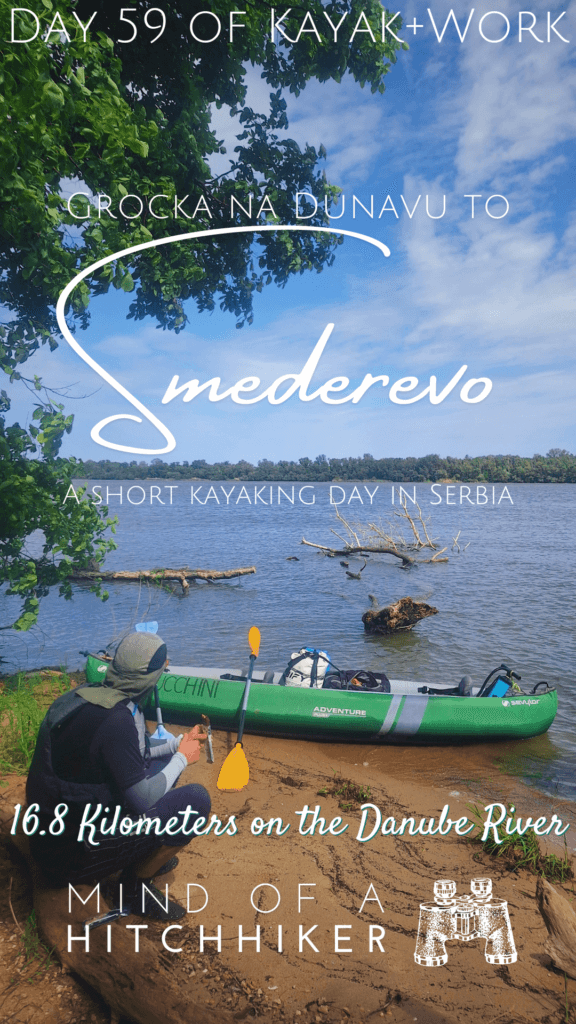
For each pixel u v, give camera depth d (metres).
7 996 1.99
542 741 5.59
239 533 32.00
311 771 4.58
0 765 3.63
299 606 12.80
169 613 11.95
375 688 5.82
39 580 6.43
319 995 2.08
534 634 10.33
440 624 11.12
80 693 2.10
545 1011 2.08
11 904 2.44
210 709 5.31
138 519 43.91
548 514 52.41
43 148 4.65
